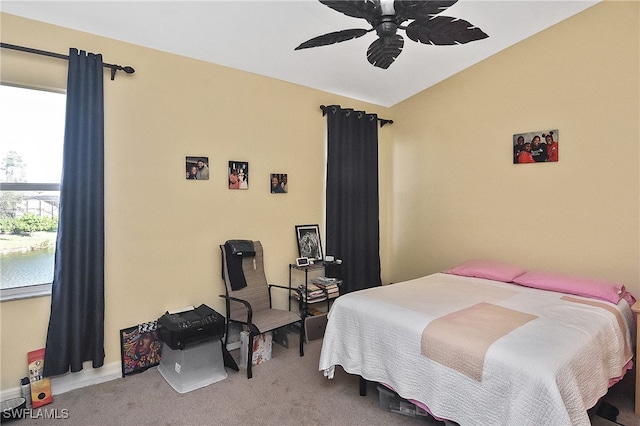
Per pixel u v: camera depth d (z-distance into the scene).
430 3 1.66
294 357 3.02
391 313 2.20
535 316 2.12
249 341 2.68
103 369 2.60
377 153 4.26
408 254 4.36
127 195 2.69
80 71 2.41
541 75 3.14
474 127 3.65
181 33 2.64
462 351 1.76
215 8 2.38
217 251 3.16
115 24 2.47
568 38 2.97
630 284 2.72
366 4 1.72
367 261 4.21
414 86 4.00
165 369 2.70
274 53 3.04
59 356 2.34
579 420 1.49
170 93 2.88
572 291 2.61
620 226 2.76
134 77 2.71
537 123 3.18
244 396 2.40
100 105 2.48
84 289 2.45
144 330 2.75
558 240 3.09
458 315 2.13
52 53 2.33
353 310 2.38
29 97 2.42
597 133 2.85
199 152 3.04
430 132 4.06
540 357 1.59
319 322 3.43
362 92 4.03
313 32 2.72
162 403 2.31
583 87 2.91
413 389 1.96
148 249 2.80
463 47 3.28
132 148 2.71
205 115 3.07
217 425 2.09
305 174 3.79
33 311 2.35
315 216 3.90
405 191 4.36
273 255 3.55
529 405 1.50
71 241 2.39
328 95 3.96
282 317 2.96
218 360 2.69
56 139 2.52
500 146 3.45
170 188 2.89
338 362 2.44
